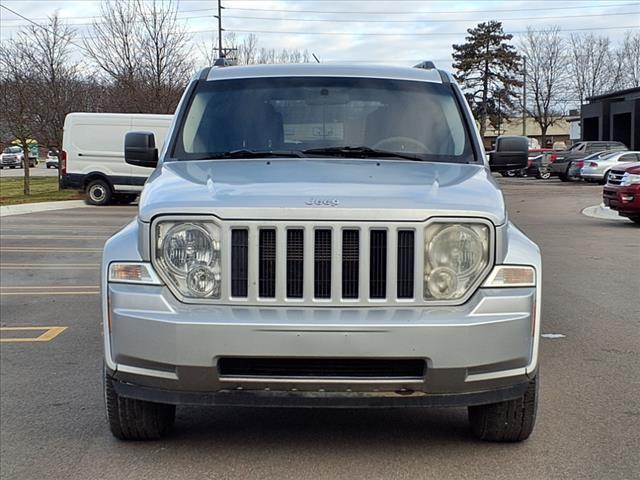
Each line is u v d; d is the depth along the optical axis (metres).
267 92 5.06
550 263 10.91
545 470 3.80
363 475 3.75
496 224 3.56
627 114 43.06
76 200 23.34
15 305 8.22
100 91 29.09
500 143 5.26
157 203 3.61
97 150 21.73
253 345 3.36
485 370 3.46
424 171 4.29
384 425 4.48
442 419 4.59
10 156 58.25
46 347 6.41
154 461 3.95
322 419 4.60
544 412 4.66
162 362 3.43
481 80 67.81
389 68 5.39
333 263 3.46
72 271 10.52
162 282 3.53
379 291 3.50
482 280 3.54
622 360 5.87
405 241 3.50
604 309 7.77
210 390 3.47
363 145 4.71
